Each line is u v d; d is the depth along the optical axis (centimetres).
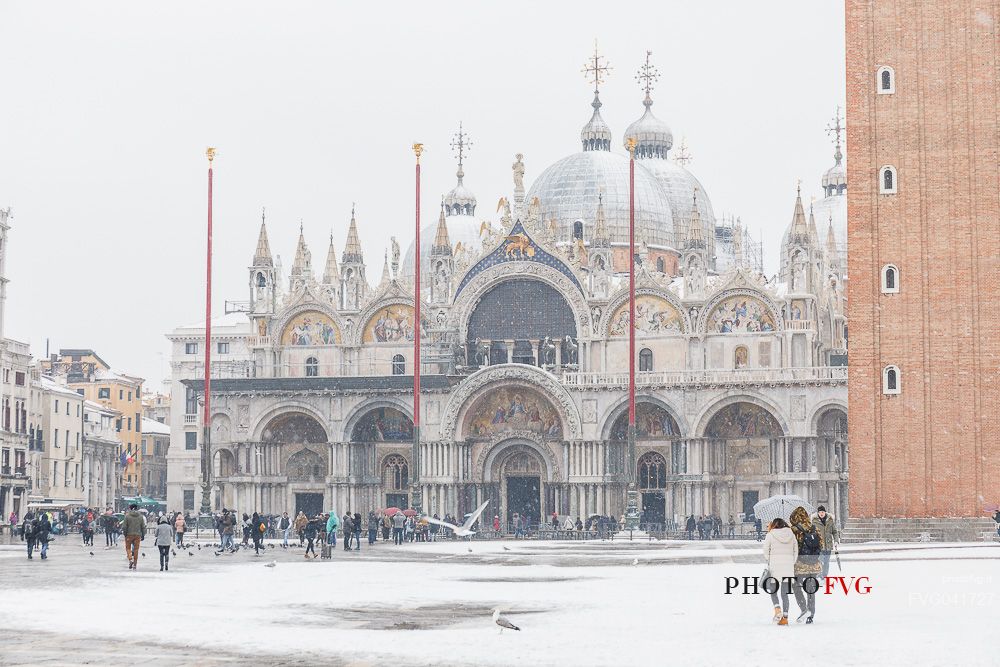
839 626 3981
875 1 10450
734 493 14600
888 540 10175
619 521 14612
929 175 10325
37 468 17962
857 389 10350
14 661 3409
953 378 10231
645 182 18088
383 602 4950
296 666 3325
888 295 10344
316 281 16150
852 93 10450
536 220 15550
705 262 15212
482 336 15612
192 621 4284
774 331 14625
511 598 5091
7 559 8156
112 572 6806
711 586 5656
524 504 15425
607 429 14712
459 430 15150
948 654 3372
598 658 3397
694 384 14400
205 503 13200
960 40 10331
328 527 9375
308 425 15912
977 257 10250
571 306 15250
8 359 15950
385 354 15775
